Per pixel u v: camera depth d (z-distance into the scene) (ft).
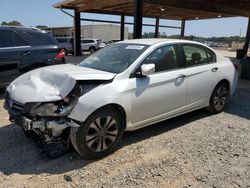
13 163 10.97
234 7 48.42
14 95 11.50
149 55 13.16
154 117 13.38
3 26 21.33
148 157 11.67
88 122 10.73
